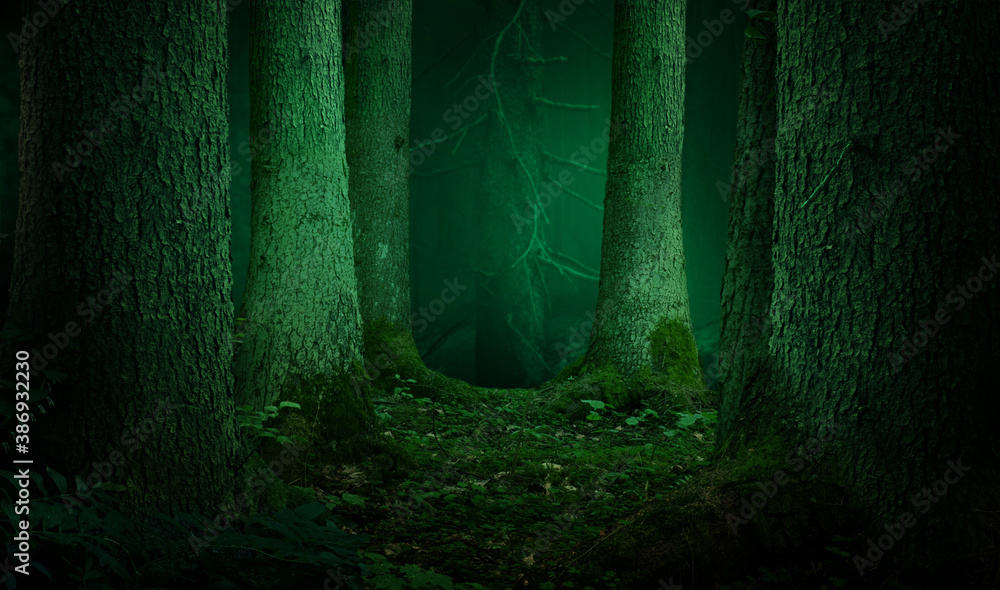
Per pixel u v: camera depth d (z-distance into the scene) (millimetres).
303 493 3461
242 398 5160
